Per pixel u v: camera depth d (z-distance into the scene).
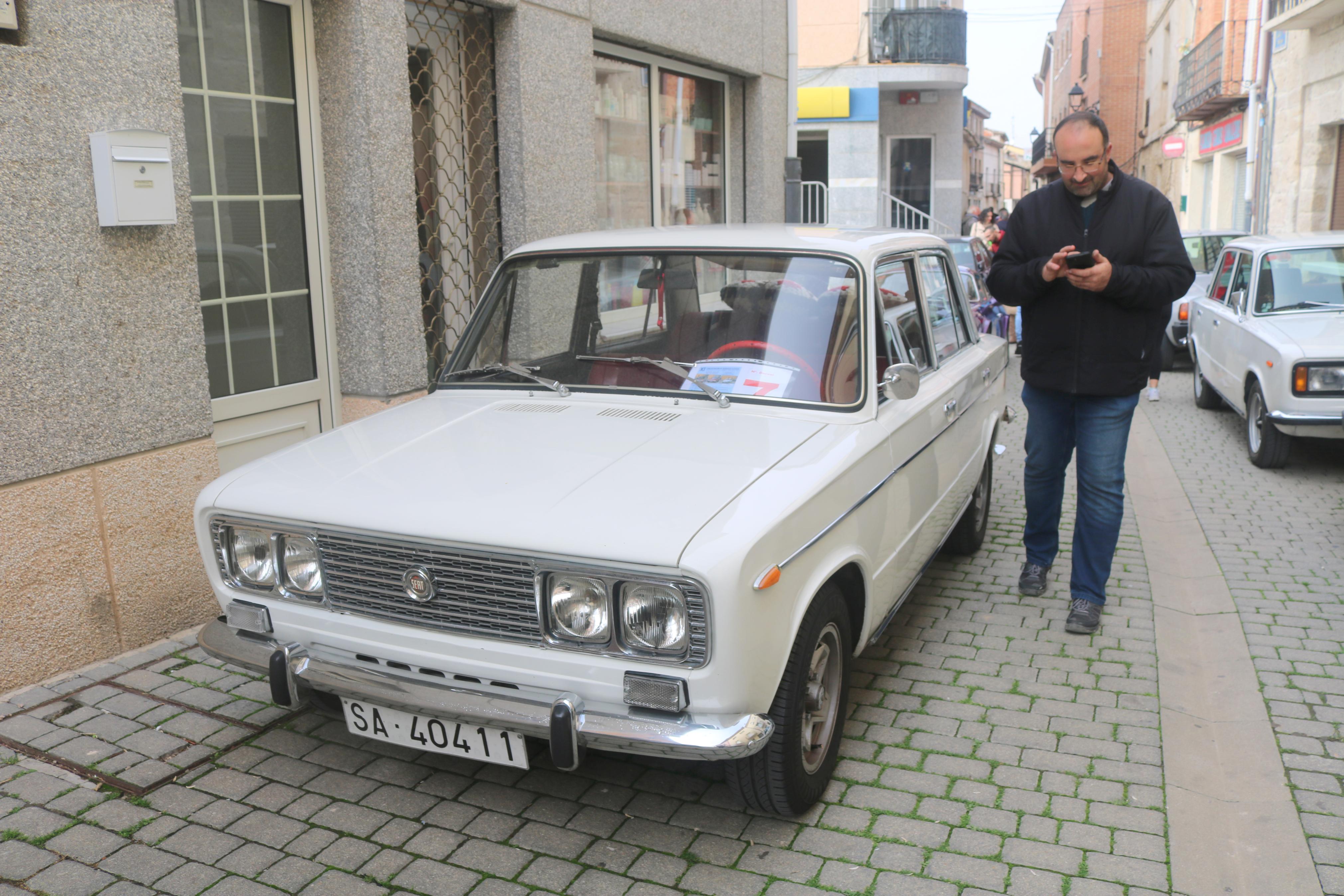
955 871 3.00
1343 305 8.15
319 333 5.86
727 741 2.69
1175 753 3.65
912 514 4.05
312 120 5.71
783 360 3.75
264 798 3.41
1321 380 7.25
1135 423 9.72
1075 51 46.59
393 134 5.84
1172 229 4.33
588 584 2.80
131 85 4.32
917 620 4.93
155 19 4.39
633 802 3.40
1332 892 2.88
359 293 5.88
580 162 7.71
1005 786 3.45
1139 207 4.33
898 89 23.69
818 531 3.07
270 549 3.30
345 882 2.98
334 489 3.21
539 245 4.43
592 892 2.93
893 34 21.91
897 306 4.22
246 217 5.45
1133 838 3.14
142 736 3.81
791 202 11.66
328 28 5.64
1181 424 9.63
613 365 3.97
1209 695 4.11
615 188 8.82
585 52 7.66
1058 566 5.69
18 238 3.98
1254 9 21.23
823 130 22.23
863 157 22.06
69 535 4.27
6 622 4.09
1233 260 9.53
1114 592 5.27
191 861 3.08
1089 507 4.70
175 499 4.66
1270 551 5.87
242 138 5.39
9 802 3.38
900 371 3.68
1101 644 4.62
